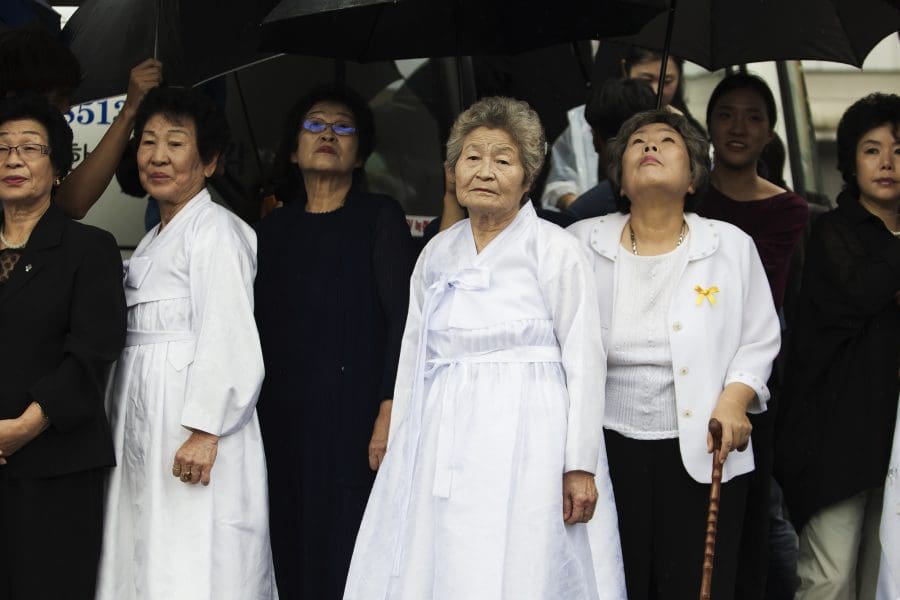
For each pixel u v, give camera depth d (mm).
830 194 25391
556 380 10812
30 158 11219
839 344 12023
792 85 19062
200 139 11750
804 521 12227
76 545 11156
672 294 11242
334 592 11953
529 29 13422
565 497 10594
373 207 12438
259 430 11789
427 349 11047
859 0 13992
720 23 14742
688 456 11047
